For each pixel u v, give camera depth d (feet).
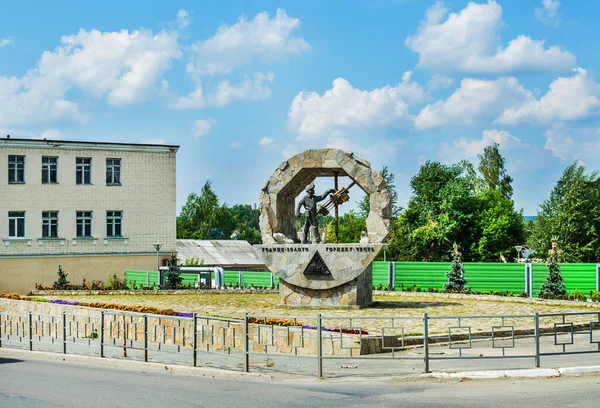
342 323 79.56
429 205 248.73
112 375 56.70
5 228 155.53
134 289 135.85
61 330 93.35
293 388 49.34
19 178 157.07
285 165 99.30
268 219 99.66
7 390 49.88
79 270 161.48
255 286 136.05
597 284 110.63
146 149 167.53
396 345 66.85
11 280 155.74
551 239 226.79
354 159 96.37
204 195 317.63
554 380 49.26
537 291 116.57
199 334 70.79
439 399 44.24
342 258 95.45
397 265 129.08
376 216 95.50
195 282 142.10
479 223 240.53
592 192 227.20
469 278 122.21
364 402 44.01
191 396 46.80
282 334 64.44
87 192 162.30
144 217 167.63
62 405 44.45
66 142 159.74
